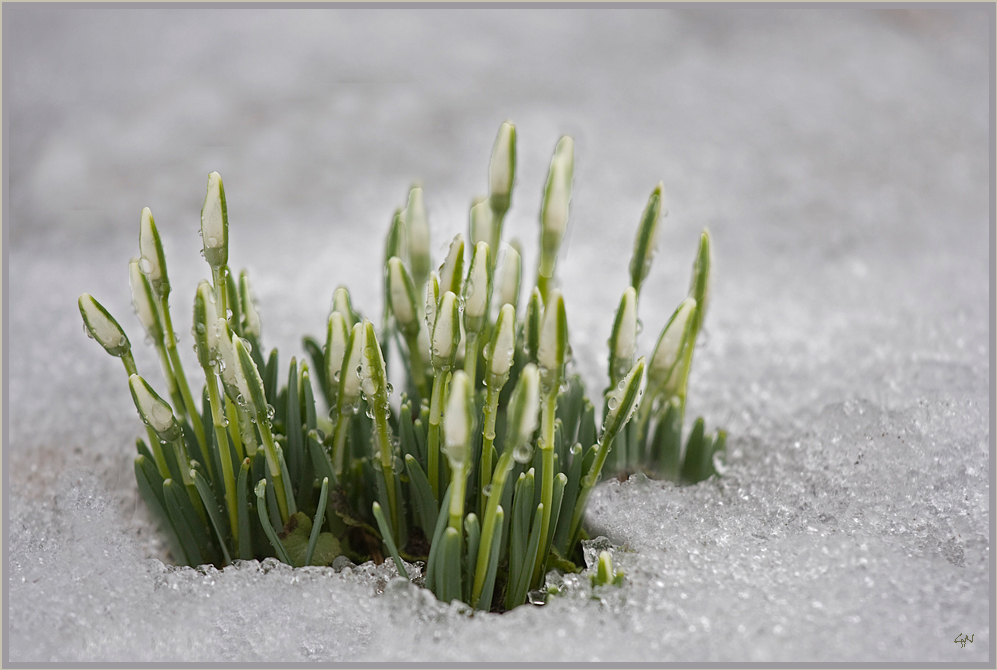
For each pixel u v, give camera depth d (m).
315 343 0.78
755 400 0.83
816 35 1.91
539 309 0.73
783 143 1.45
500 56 1.90
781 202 1.25
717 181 1.34
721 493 0.77
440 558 0.72
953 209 1.18
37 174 1.44
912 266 0.99
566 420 0.75
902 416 0.79
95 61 1.84
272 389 0.76
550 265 0.74
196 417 0.74
